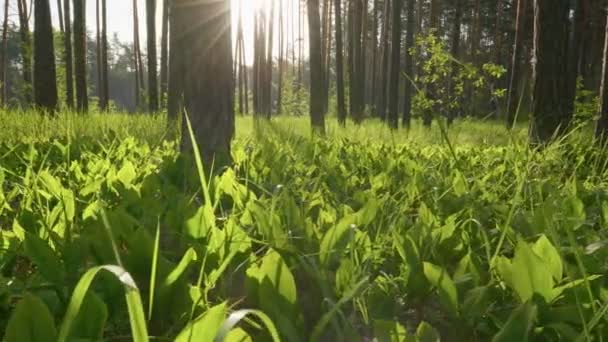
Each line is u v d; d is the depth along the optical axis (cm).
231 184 278
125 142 525
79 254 164
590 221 260
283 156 452
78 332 114
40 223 202
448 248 194
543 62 701
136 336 87
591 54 3030
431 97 1661
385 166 455
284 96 4141
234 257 178
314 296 151
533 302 129
